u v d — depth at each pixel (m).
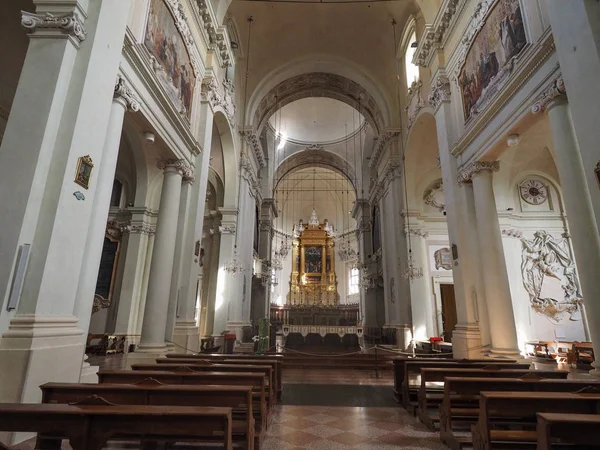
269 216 21.02
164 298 6.60
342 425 4.27
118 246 10.48
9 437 2.86
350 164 22.80
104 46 4.24
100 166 4.59
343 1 12.17
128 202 10.87
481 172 7.35
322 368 9.41
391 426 4.24
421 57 9.84
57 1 3.88
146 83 5.67
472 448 3.34
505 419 3.65
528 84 5.70
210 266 12.88
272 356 5.89
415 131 11.52
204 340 10.09
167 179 7.14
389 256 14.17
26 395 3.02
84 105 3.86
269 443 3.63
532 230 9.37
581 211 4.58
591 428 2.11
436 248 12.23
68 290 3.69
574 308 8.78
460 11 8.07
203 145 8.14
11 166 3.44
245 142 13.66
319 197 30.92
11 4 5.57
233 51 12.15
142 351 6.20
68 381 3.57
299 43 13.97
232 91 11.52
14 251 3.23
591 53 4.12
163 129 6.41
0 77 6.61
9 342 3.11
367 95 15.28
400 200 12.84
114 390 2.71
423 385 4.38
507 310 6.65
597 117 4.01
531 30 5.61
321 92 16.77
